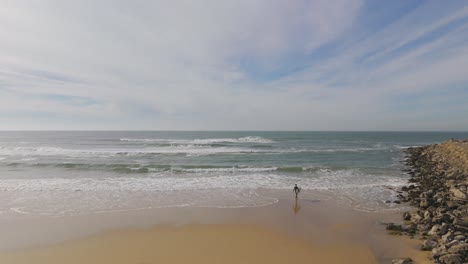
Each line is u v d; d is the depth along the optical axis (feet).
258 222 33.68
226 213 37.17
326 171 71.87
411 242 26.89
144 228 31.63
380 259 23.91
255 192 48.57
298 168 73.67
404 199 43.55
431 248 24.61
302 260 24.02
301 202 42.50
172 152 110.32
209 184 54.65
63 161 87.15
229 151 118.52
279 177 62.80
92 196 45.29
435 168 72.33
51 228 31.53
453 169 66.69
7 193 46.93
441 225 28.35
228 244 27.37
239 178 61.11
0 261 23.94
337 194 47.34
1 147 140.46
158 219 34.71
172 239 28.55
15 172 68.80
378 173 69.92
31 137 293.84
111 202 41.98
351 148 152.87
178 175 65.10
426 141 256.73
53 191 48.39
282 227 31.99
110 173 67.46
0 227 31.81
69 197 44.57
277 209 38.93
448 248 22.88
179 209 38.81
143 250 25.98
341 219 34.65
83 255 25.00
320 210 38.45
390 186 53.78
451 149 98.12
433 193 44.19
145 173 67.72
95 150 120.98
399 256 24.04
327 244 27.25
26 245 27.09
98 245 27.07
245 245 27.14
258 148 138.21
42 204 40.70
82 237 29.01
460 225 28.25
